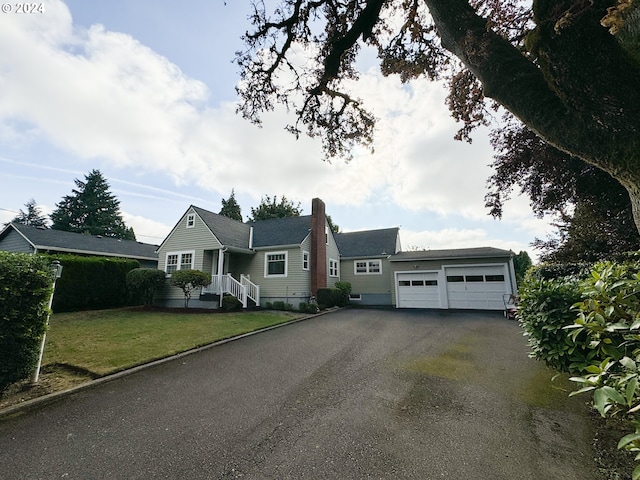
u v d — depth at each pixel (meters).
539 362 5.49
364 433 3.13
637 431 1.20
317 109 7.13
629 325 1.89
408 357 6.00
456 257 15.50
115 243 19.45
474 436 3.05
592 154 2.13
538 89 2.41
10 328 3.84
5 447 2.87
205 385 4.50
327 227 18.41
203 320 10.05
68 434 3.11
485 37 2.92
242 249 15.16
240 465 2.60
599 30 1.80
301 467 2.57
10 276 3.86
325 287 16.61
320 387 4.43
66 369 5.02
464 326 9.60
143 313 11.76
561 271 8.80
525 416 3.46
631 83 1.76
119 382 4.59
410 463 2.61
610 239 7.81
